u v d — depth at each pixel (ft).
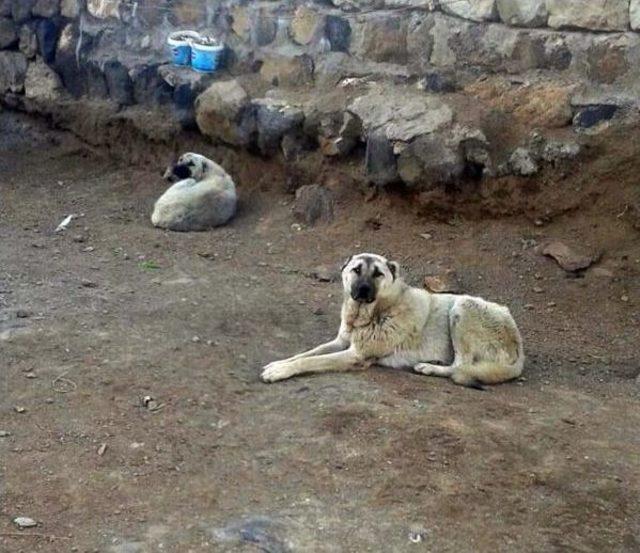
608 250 25.18
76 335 21.30
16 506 16.81
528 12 26.63
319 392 19.99
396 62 28.25
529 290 24.93
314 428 18.85
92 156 32.22
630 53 25.55
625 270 24.82
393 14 28.12
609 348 23.16
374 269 20.75
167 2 31.01
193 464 17.90
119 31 31.68
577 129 25.73
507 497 17.47
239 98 29.12
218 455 18.13
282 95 28.94
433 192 26.63
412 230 26.91
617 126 25.35
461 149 26.25
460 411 19.61
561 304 24.50
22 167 32.17
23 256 25.63
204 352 21.17
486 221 26.55
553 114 25.98
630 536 16.90
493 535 16.72
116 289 23.88
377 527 16.72
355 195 27.78
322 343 22.31
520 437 18.93
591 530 16.96
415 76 27.78
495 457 18.29
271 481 17.60
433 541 16.53
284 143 28.63
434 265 25.86
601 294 24.56
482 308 21.13
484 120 26.35
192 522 16.66
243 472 17.76
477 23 27.20
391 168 26.86
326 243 27.07
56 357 20.48
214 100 29.37
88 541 16.10
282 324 23.06
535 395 20.76
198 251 26.68
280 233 27.66
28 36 32.76
